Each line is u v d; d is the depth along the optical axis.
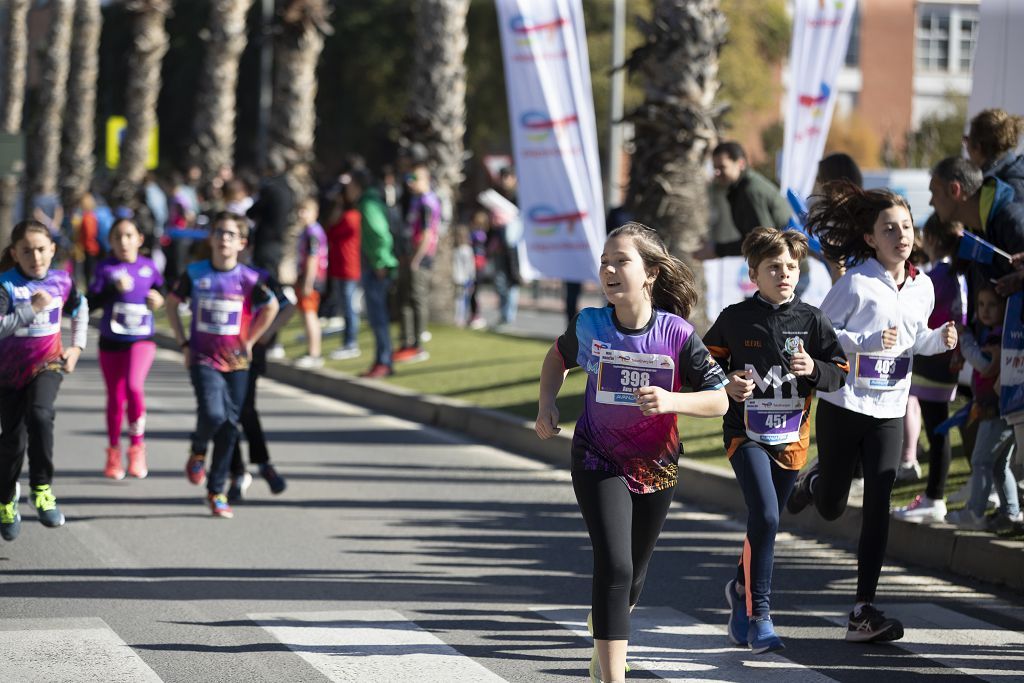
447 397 30.41
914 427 19.77
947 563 17.30
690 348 11.84
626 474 11.88
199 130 65.75
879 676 13.05
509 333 44.84
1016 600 15.98
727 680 12.91
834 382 13.79
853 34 108.06
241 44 65.81
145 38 76.00
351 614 14.90
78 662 13.01
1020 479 15.34
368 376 34.00
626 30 98.19
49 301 17.12
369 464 24.41
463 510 20.66
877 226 14.66
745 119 104.94
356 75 105.62
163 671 12.80
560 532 19.30
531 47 34.94
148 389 34.41
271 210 32.94
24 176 99.94
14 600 15.20
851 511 18.97
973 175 15.74
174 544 18.06
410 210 36.41
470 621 14.73
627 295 11.78
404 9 105.75
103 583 15.99
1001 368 15.23
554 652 13.65
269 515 20.03
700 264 33.62
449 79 46.28
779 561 17.72
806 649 13.91
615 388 11.87
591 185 35.16
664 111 33.25
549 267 35.59
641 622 14.89
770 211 22.33
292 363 36.84
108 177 90.44
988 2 23.73
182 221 50.88
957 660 13.57
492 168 70.75
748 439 13.96
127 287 22.27
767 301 13.90
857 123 97.44
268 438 27.17
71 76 91.25
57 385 17.58
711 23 33.34
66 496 21.12
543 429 12.23
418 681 12.66
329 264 38.31
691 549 18.39
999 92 23.53
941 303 17.86
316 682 12.58
